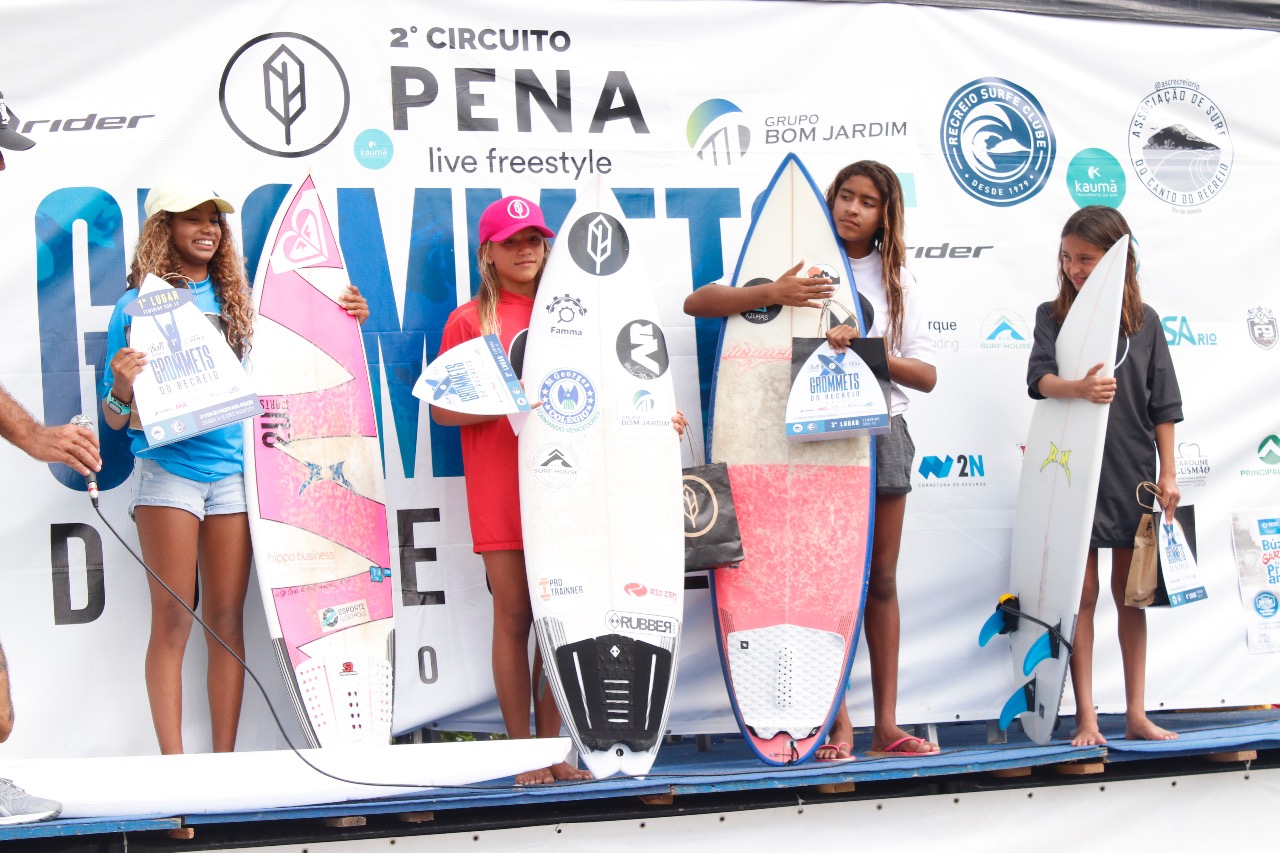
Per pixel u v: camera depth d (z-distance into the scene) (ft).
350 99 13.34
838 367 12.82
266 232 13.10
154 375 11.09
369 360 13.26
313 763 10.85
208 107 13.04
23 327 12.61
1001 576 14.28
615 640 11.89
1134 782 12.60
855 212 13.23
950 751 12.78
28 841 10.27
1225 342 15.11
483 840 10.92
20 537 12.32
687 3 14.11
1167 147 15.14
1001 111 14.70
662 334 12.73
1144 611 13.52
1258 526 14.99
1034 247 14.67
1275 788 12.94
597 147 13.87
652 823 11.33
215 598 11.86
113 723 12.30
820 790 11.80
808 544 12.95
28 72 12.68
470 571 13.19
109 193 12.82
